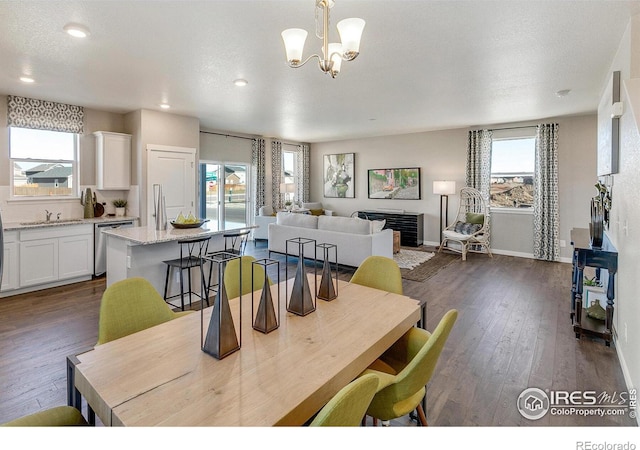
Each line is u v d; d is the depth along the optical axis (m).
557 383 2.42
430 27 2.66
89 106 5.09
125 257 3.53
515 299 4.16
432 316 3.63
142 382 1.19
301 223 5.75
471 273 5.34
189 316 1.80
